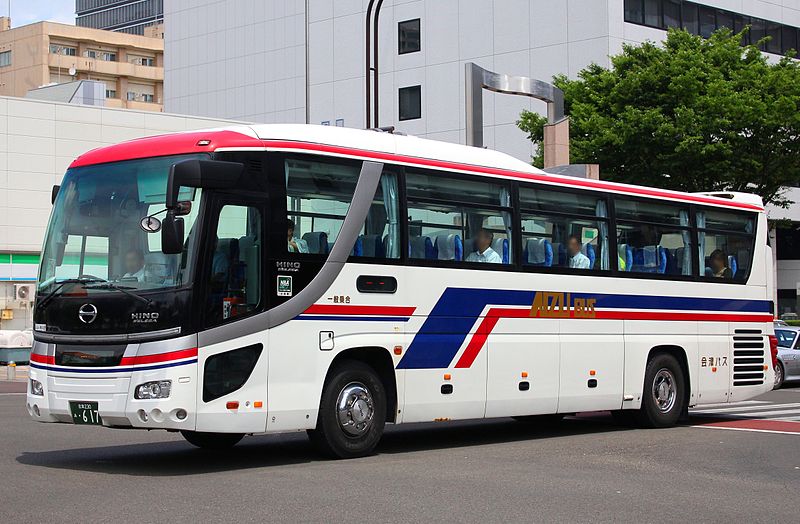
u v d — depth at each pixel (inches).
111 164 448.5
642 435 597.6
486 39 2065.7
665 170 1320.1
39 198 1599.4
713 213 677.3
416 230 503.2
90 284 430.0
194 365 414.0
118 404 414.0
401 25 2218.3
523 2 2004.2
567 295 576.4
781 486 408.8
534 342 555.8
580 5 1915.6
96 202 443.5
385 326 486.0
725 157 1304.1
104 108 1656.0
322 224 464.4
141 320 414.9
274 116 2743.6
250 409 431.5
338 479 407.5
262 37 2780.5
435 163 515.5
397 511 339.6
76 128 1630.2
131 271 424.5
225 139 436.8
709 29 2014.0
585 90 1439.5
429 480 407.5
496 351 536.1
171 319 413.1
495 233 542.0
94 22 6136.8
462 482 403.9
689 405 660.7
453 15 2123.5
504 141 2022.6
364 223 480.4
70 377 426.9
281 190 449.7
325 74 2386.8
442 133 2140.7
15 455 487.2
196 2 2933.1
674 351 649.0
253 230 439.8
